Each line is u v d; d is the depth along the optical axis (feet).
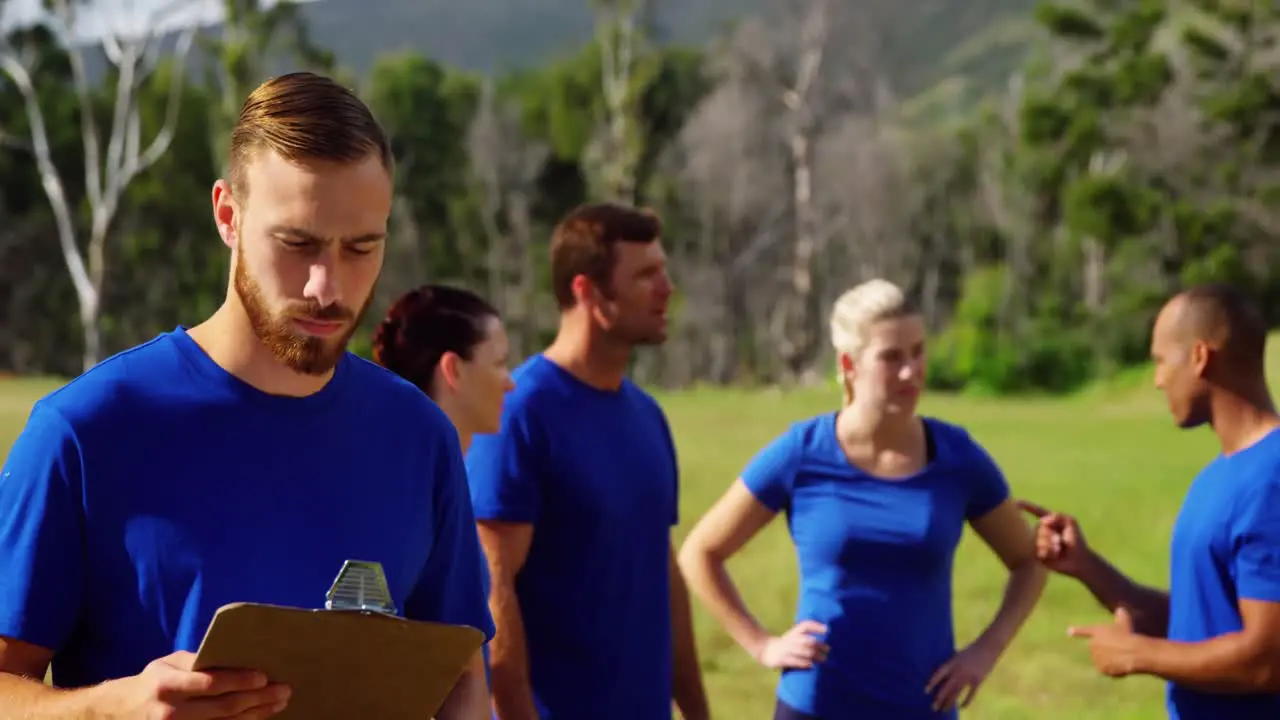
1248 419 11.05
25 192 191.01
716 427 74.49
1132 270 159.22
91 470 6.45
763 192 185.98
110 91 193.57
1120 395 106.83
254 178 6.31
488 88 230.07
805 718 12.84
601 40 168.25
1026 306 168.96
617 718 11.93
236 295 6.72
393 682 6.15
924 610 12.86
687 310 197.06
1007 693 22.65
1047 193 182.50
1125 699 22.25
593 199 207.82
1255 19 150.30
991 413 89.15
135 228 194.18
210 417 6.66
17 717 6.06
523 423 11.84
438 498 7.51
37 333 192.85
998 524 13.46
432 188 221.25
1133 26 152.76
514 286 211.20
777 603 28.81
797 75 168.55
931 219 207.82
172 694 5.63
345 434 6.98
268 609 5.50
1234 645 10.53
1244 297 11.23
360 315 6.55
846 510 12.89
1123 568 33.73
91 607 6.57
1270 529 10.49
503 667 11.37
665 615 12.47
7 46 130.72
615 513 11.96
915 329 12.92
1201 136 154.61
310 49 134.41
